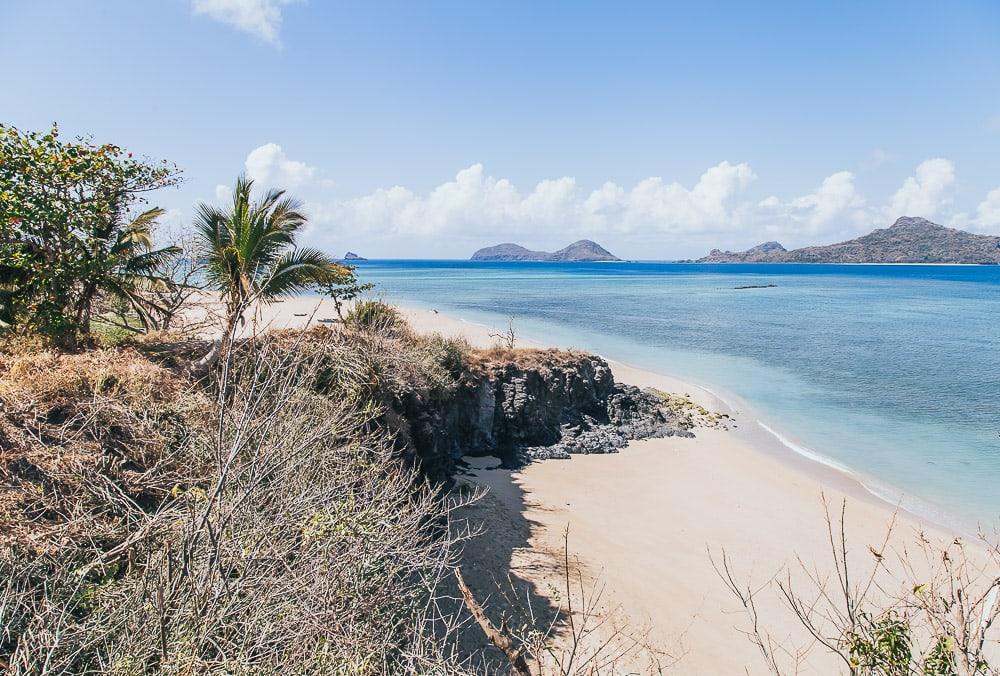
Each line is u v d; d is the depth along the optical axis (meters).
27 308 14.70
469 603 5.68
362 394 13.86
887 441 24.81
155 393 10.88
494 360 23.75
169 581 5.02
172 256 19.19
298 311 37.69
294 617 5.13
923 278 188.75
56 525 7.14
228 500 5.66
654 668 10.09
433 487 15.99
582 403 25.53
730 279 177.25
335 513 6.56
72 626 5.28
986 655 10.14
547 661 9.71
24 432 8.79
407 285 123.88
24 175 14.00
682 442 24.16
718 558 14.70
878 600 12.84
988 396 32.38
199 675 4.64
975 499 19.00
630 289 122.25
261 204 15.48
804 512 17.75
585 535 15.36
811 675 10.55
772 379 36.00
